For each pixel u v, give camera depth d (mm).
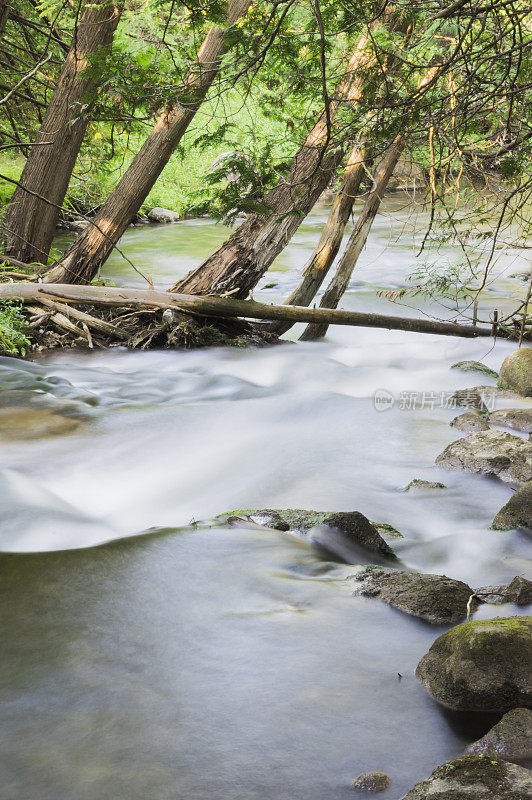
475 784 2270
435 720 2695
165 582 3594
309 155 8383
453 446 5617
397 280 14164
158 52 4535
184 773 2436
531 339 9438
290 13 4293
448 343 9844
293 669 2951
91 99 4785
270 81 5137
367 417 6859
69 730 2629
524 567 3959
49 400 7156
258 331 10141
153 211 19734
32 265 10117
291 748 2547
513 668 2734
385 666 2988
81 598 3441
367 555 4066
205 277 9367
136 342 9367
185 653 3049
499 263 14297
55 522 4676
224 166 4504
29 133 13414
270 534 4160
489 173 5332
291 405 7258
